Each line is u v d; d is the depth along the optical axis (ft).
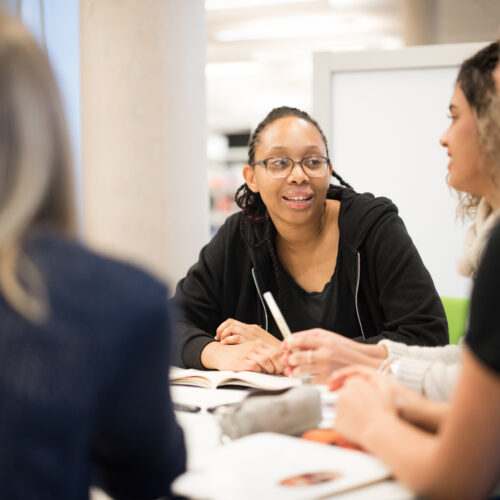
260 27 24.06
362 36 24.90
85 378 1.50
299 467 2.22
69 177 1.74
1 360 1.45
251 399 2.83
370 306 5.29
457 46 8.74
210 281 5.70
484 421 1.94
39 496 1.44
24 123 1.58
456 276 9.00
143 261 8.66
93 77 8.63
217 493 2.00
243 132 45.91
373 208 5.24
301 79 32.55
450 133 3.40
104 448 1.74
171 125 8.69
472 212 4.14
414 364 3.34
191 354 4.64
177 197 8.80
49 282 1.57
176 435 1.91
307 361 3.83
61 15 9.37
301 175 5.05
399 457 2.13
